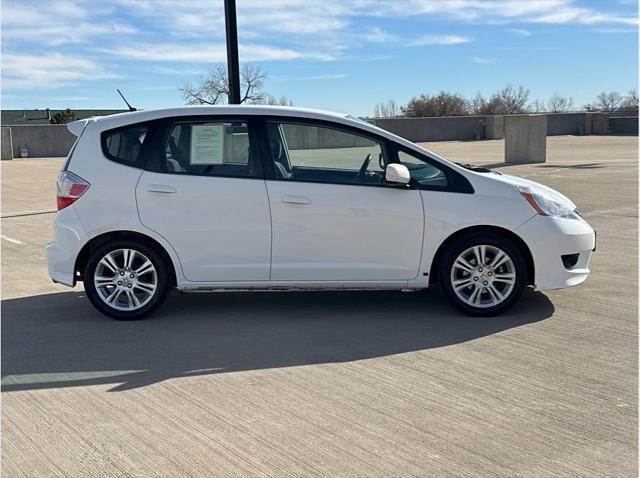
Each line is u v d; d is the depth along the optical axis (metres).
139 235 6.14
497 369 4.83
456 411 4.14
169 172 6.10
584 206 12.49
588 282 7.23
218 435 3.88
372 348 5.35
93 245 6.21
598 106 54.09
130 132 6.18
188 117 6.15
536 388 4.48
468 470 3.45
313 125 6.07
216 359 5.18
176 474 3.46
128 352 5.38
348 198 6.00
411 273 6.08
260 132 6.09
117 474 3.47
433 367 4.90
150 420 4.10
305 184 6.03
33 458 3.66
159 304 6.23
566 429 3.88
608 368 4.81
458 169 6.08
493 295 6.08
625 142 34.44
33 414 4.21
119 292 6.21
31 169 25.83
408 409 4.18
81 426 4.03
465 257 6.07
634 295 6.72
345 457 3.60
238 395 4.46
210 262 6.11
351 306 6.59
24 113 57.38
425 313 6.29
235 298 6.96
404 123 41.09
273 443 3.77
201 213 6.05
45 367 5.05
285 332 5.82
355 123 6.08
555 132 43.41
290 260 6.07
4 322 6.23
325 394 4.45
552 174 17.89
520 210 5.97
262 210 6.02
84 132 6.21
